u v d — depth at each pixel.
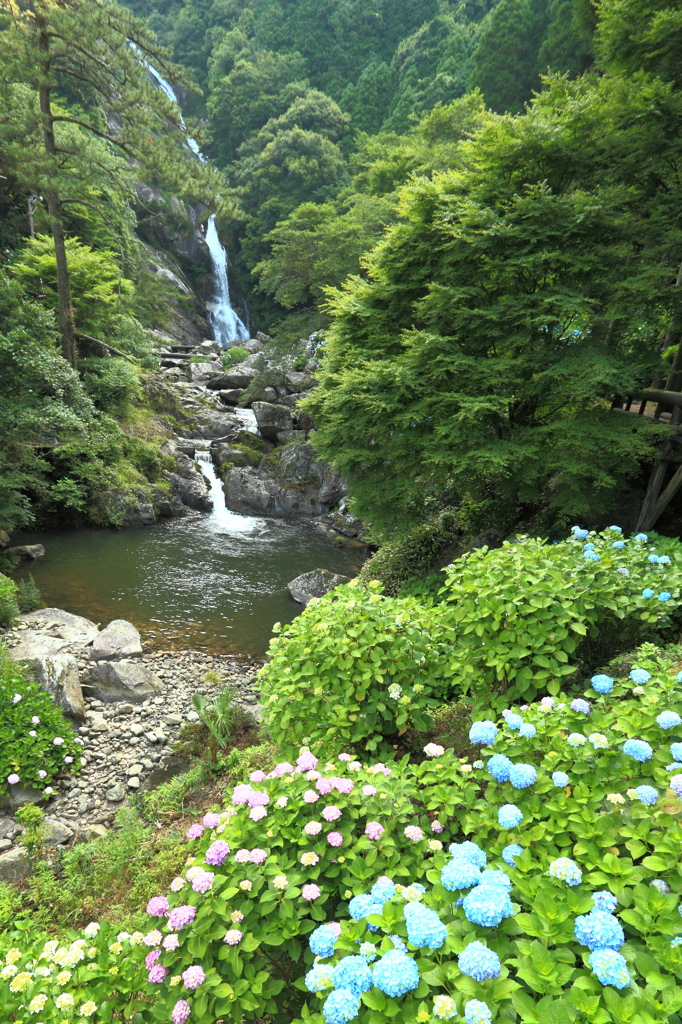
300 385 21.75
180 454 17.72
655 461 7.28
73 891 4.18
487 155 7.63
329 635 3.80
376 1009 1.43
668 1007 1.31
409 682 3.75
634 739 2.27
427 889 2.12
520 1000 1.37
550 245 7.10
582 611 3.54
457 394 7.28
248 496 16.95
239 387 25.17
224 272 44.66
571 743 2.29
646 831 1.86
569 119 7.31
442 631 3.92
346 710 3.64
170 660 8.23
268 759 5.23
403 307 8.82
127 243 20.89
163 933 2.04
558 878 1.73
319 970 1.54
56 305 17.89
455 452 7.33
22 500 13.00
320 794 2.39
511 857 1.90
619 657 4.07
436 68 47.03
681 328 7.14
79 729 6.38
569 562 4.03
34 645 7.93
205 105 56.53
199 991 1.82
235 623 9.62
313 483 16.89
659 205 7.30
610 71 9.11
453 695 4.70
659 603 3.81
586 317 7.05
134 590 10.83
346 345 9.28
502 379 7.12
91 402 15.22
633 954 1.45
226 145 51.25
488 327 7.53
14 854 4.64
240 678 7.82
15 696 5.65
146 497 15.23
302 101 47.06
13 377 12.77
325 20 57.69
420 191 7.97
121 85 15.62
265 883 2.10
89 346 18.47
